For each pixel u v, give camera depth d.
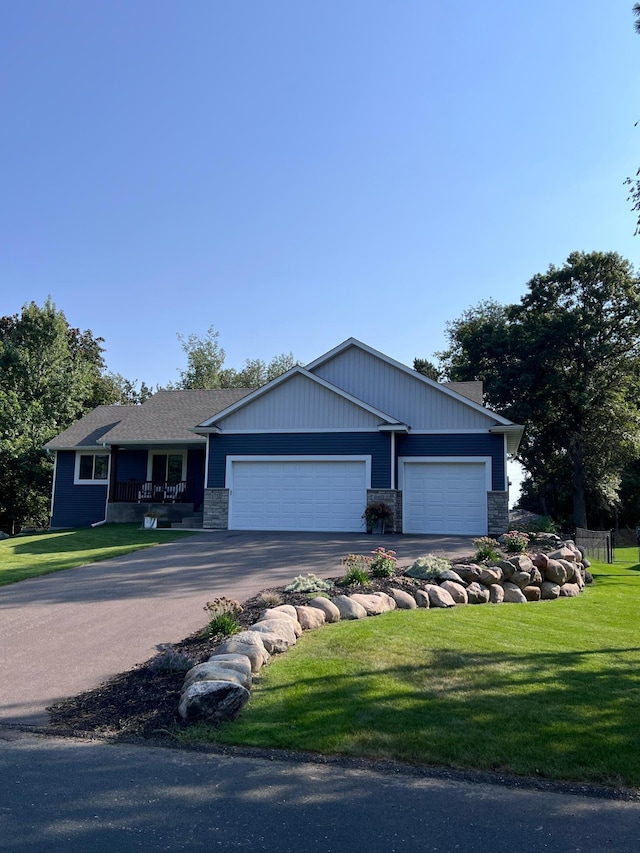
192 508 23.39
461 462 19.92
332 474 19.81
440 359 53.16
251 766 4.42
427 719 5.09
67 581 11.09
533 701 5.57
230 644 6.38
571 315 34.72
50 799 3.95
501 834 3.58
